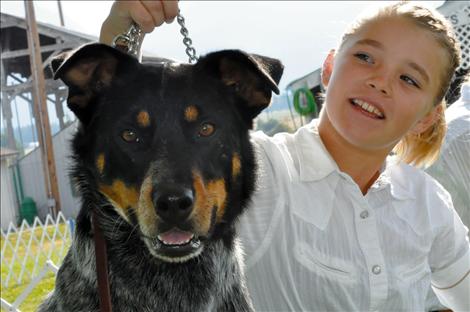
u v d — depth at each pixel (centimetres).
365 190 93
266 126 468
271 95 85
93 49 77
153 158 74
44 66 657
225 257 83
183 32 86
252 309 85
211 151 78
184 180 73
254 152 87
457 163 107
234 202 83
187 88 78
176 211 72
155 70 79
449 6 253
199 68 81
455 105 115
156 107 76
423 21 85
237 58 81
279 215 87
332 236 87
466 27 253
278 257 88
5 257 315
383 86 84
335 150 90
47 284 214
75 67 79
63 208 630
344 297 87
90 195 81
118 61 80
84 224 81
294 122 468
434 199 93
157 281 80
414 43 84
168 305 80
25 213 632
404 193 92
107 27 87
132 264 80
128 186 76
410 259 90
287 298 88
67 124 634
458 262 95
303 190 88
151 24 84
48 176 541
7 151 621
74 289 80
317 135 91
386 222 89
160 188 72
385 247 88
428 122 96
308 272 87
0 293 243
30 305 186
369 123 85
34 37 534
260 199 88
